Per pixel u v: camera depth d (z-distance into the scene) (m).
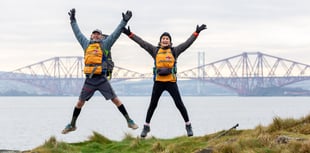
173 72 10.32
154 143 10.09
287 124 10.05
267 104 180.12
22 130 56.09
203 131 50.53
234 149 8.86
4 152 10.23
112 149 10.38
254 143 9.11
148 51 10.45
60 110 131.00
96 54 9.81
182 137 11.05
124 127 58.31
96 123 68.06
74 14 10.25
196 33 10.31
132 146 10.25
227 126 60.09
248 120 75.00
